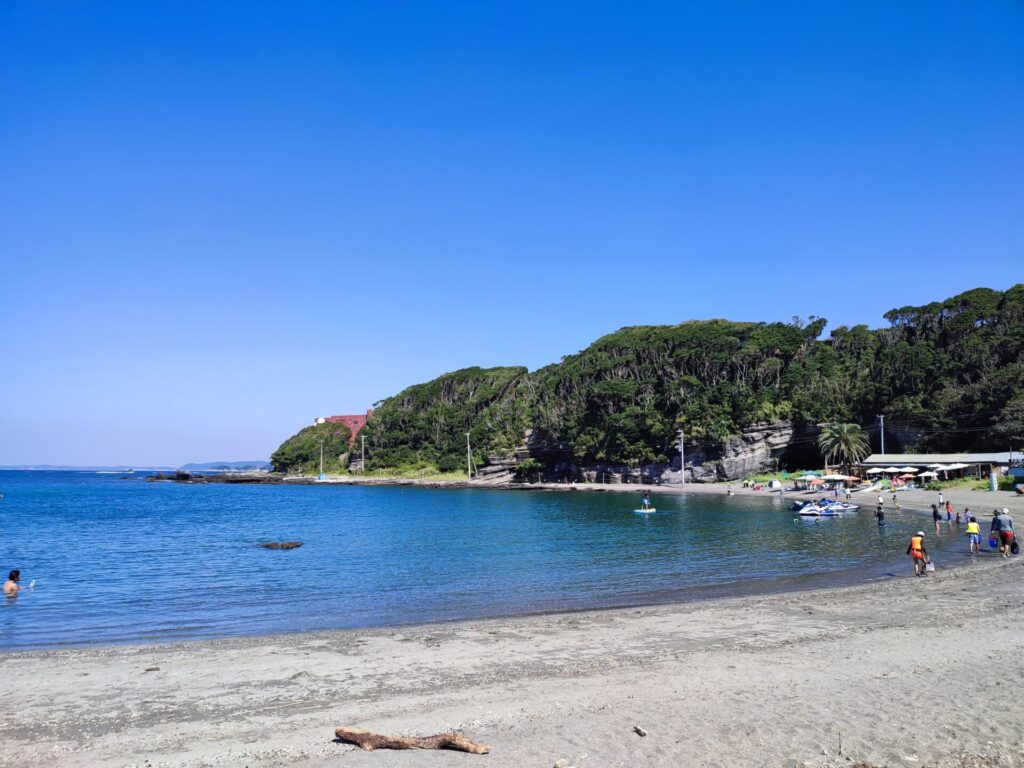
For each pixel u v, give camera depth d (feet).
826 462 364.17
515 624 70.54
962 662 48.42
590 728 37.09
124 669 53.98
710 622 68.69
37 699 46.26
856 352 453.17
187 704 44.93
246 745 36.81
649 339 552.82
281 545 150.00
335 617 78.28
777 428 412.16
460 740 34.22
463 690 46.57
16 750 36.81
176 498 406.21
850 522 191.42
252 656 57.98
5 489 534.37
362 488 547.49
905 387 391.86
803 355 456.45
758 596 84.74
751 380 446.19
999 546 114.73
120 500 382.42
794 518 211.61
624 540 158.51
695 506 280.31
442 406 652.07
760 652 55.01
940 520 172.14
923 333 431.43
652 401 467.11
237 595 92.94
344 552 140.56
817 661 50.96
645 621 70.23
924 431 373.81
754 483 373.61
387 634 66.69
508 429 558.15
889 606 73.41
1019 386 330.95
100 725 40.93
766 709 39.04
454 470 588.50
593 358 575.79
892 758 31.19
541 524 207.82
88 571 115.85
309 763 33.81
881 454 365.40
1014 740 32.91
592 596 89.92
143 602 88.07
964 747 32.22
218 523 224.74
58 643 66.23
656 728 36.55
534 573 110.52
